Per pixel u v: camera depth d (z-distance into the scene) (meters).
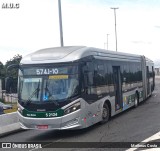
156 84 56.81
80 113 12.02
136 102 20.41
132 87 19.41
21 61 12.88
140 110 18.80
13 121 14.59
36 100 12.09
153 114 16.64
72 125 11.84
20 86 12.61
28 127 12.27
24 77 12.55
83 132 12.84
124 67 17.94
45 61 12.39
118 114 17.53
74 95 11.88
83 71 12.35
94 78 13.41
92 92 13.09
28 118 12.16
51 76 12.16
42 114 11.95
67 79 12.01
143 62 23.17
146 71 24.45
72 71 12.05
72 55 12.28
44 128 11.96
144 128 12.56
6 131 13.88
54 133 13.42
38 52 13.13
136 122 14.27
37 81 12.28
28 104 12.21
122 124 13.98
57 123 11.80
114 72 16.27
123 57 18.02
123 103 17.31
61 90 11.95
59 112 11.78
